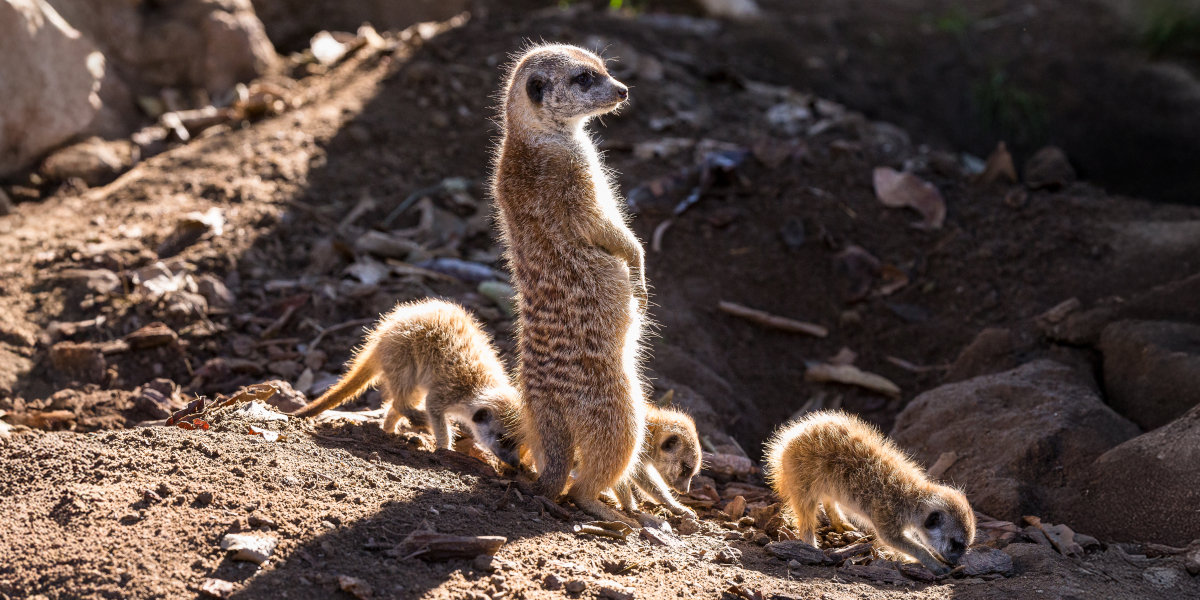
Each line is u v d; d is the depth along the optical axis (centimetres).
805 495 654
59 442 577
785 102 1483
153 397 809
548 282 612
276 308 959
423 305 724
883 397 1030
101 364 848
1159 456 685
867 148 1311
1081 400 802
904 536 613
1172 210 1216
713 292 1109
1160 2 1914
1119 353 895
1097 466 716
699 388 939
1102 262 1116
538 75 628
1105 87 1833
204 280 959
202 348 895
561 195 620
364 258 1044
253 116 1343
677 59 1566
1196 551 596
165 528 490
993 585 546
